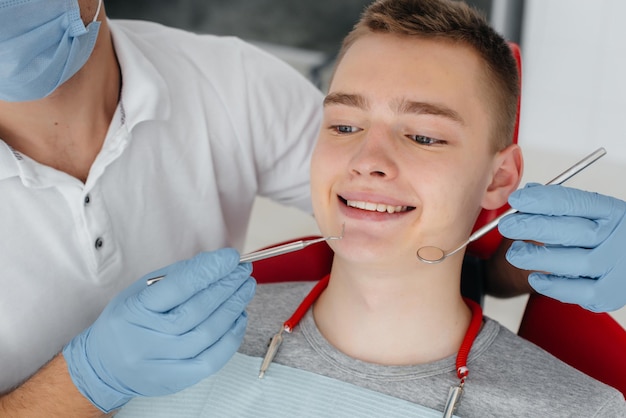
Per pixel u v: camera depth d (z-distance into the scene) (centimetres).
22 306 133
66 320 139
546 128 334
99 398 124
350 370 128
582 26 321
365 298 128
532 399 122
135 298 119
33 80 118
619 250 117
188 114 151
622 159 320
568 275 121
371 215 123
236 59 160
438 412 120
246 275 122
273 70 164
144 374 120
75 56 121
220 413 129
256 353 137
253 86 158
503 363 128
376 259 121
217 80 156
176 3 404
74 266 136
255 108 158
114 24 148
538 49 331
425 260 113
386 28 127
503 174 137
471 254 160
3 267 130
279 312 143
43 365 137
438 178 121
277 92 162
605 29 317
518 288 155
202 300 118
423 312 128
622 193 304
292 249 121
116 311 120
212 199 155
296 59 379
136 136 142
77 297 139
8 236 129
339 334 133
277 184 171
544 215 116
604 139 324
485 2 335
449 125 122
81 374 123
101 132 138
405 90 122
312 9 381
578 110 327
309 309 140
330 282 136
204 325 119
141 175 144
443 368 126
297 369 129
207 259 118
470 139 125
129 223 144
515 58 144
